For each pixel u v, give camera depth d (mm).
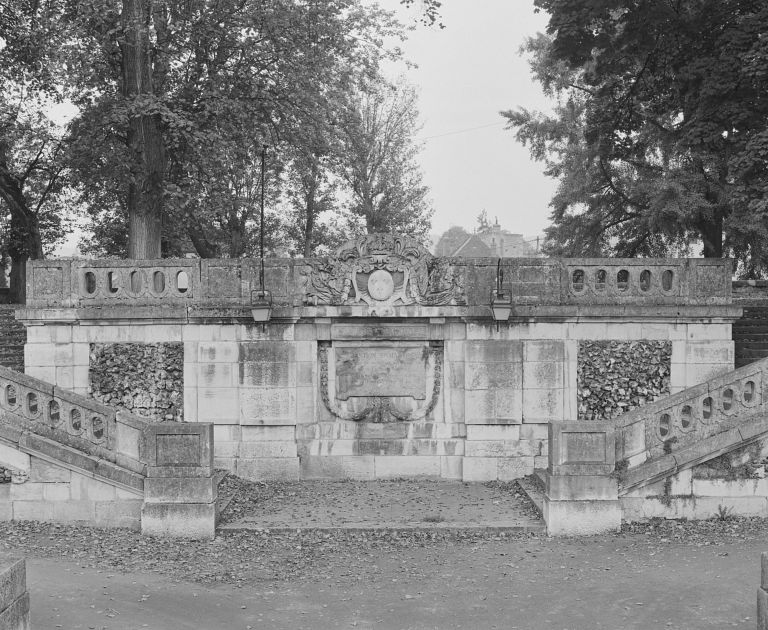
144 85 19328
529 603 9336
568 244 30344
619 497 12008
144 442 12102
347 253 15398
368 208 32500
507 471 15469
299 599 9570
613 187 28406
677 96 19938
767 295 24531
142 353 15555
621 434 12141
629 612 8898
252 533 12156
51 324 15477
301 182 28250
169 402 15523
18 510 12219
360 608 9281
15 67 22156
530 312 15250
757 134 14906
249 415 15453
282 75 20188
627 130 21703
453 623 8812
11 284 28328
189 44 19219
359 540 11977
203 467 11961
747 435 11977
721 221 25531
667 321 15445
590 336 15484
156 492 11945
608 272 15469
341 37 20625
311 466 15602
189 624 8727
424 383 15680
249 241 31312
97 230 29312
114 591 9609
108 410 12266
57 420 12375
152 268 15445
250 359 15438
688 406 12289
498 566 10711
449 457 15617
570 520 11922
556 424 12023
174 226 24562
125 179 18969
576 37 18953
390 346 15656
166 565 10734
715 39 17266
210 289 15453
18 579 6883
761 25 15703
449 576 10367
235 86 20031
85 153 19594
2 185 26094
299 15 19906
